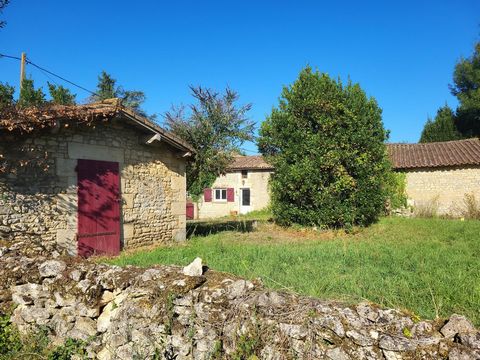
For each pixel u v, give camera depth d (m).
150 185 11.02
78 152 8.96
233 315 3.34
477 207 18.44
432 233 11.88
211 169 14.56
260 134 16.00
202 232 14.51
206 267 4.11
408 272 6.05
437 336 2.70
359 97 14.90
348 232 13.97
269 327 3.15
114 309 3.95
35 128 7.82
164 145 11.51
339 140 14.51
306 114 15.12
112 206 9.73
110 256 8.86
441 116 32.88
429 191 19.64
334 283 5.29
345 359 2.82
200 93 14.41
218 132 14.68
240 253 7.91
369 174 14.66
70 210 8.73
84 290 4.13
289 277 5.57
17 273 4.68
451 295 4.79
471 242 9.49
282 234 13.85
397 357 2.69
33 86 14.50
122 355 3.76
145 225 10.78
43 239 8.19
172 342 3.52
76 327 4.14
